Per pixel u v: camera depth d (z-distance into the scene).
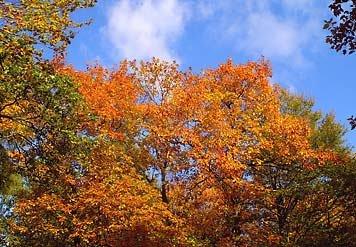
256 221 20.22
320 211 19.73
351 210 19.42
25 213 18.94
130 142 20.55
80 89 19.98
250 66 21.69
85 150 15.32
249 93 21.27
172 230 18.34
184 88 21.64
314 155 20.02
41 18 13.12
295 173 20.19
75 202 18.31
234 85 21.66
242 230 20.05
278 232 19.91
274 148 19.84
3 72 13.00
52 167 15.50
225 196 19.42
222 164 18.42
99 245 18.92
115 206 18.16
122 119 20.58
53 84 13.55
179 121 20.17
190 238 18.20
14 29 12.98
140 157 20.45
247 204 19.94
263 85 21.41
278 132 20.12
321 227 19.20
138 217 17.98
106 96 20.39
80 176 18.31
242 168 18.67
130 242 18.52
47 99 13.68
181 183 20.08
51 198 18.16
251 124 19.78
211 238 19.69
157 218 18.20
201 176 19.39
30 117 14.16
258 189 19.25
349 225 19.00
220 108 20.39
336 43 10.02
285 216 20.12
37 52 13.23
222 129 19.19
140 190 19.02
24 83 13.24
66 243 19.47
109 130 19.81
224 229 19.77
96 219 18.55
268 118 20.81
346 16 9.84
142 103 21.88
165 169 20.22
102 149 18.58
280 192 19.22
